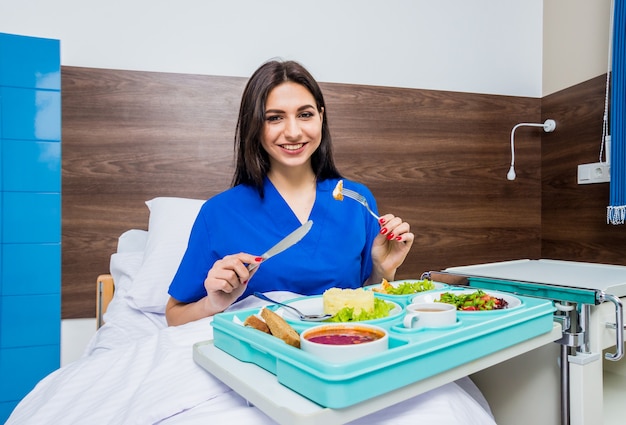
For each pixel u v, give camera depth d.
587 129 1.68
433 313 0.65
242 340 0.61
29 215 1.35
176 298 1.04
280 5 1.65
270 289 1.03
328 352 0.52
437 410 0.59
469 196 1.84
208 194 1.56
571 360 0.87
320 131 1.05
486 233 1.87
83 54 1.46
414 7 1.81
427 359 0.53
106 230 1.47
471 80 1.88
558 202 1.83
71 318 1.44
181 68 1.55
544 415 0.93
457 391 0.67
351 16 1.73
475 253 1.85
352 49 1.73
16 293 1.34
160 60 1.53
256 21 1.62
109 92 1.46
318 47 1.69
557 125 1.83
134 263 1.34
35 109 1.35
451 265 1.82
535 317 0.71
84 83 1.43
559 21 1.82
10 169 1.33
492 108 1.87
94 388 0.71
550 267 1.28
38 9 1.42
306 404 0.46
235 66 1.61
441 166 1.81
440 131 1.81
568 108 1.77
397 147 1.76
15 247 1.34
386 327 0.67
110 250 1.47
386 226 1.01
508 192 1.89
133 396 0.65
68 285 1.44
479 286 1.10
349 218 1.13
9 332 1.34
